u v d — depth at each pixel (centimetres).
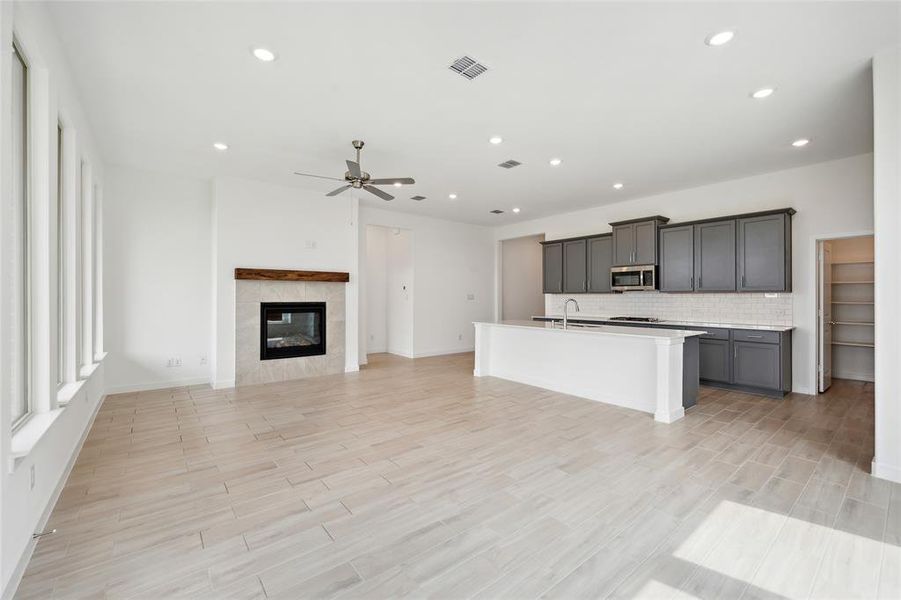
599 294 688
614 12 220
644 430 359
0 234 157
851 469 276
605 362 456
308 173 509
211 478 266
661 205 603
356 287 641
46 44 219
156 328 513
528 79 288
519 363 559
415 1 211
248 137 394
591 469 279
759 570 177
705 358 516
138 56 262
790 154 437
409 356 786
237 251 534
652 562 183
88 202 376
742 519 216
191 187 534
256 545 195
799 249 485
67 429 274
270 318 563
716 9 217
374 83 295
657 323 563
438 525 212
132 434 349
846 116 346
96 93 310
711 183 545
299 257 584
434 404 446
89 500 238
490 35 240
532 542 198
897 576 173
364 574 175
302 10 219
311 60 266
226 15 223
